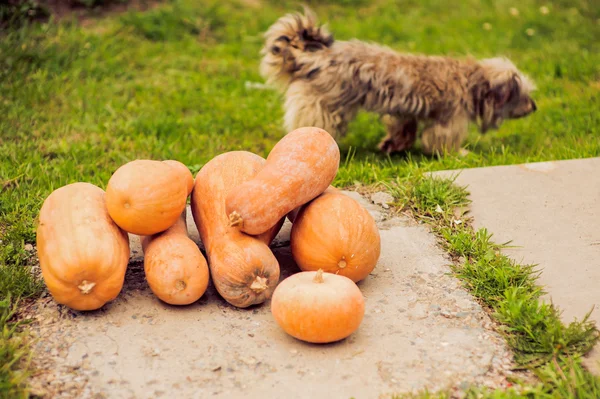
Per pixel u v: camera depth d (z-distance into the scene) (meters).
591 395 1.33
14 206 1.91
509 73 2.86
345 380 1.38
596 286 1.64
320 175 1.57
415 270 1.70
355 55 2.69
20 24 3.51
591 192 1.99
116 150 2.47
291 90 2.74
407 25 4.66
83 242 1.45
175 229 1.57
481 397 1.34
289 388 1.36
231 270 1.50
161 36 3.90
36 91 2.86
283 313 1.43
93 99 2.95
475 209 1.93
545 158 2.37
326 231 1.55
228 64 3.72
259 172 1.57
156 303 1.57
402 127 2.92
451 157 2.37
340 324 1.42
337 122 2.74
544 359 1.43
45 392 1.34
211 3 4.45
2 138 2.45
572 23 4.84
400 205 1.96
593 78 3.81
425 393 1.35
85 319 1.52
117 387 1.35
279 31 2.76
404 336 1.49
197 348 1.45
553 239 1.80
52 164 2.27
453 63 2.84
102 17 3.92
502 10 5.11
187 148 2.55
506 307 1.55
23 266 1.69
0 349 1.40
